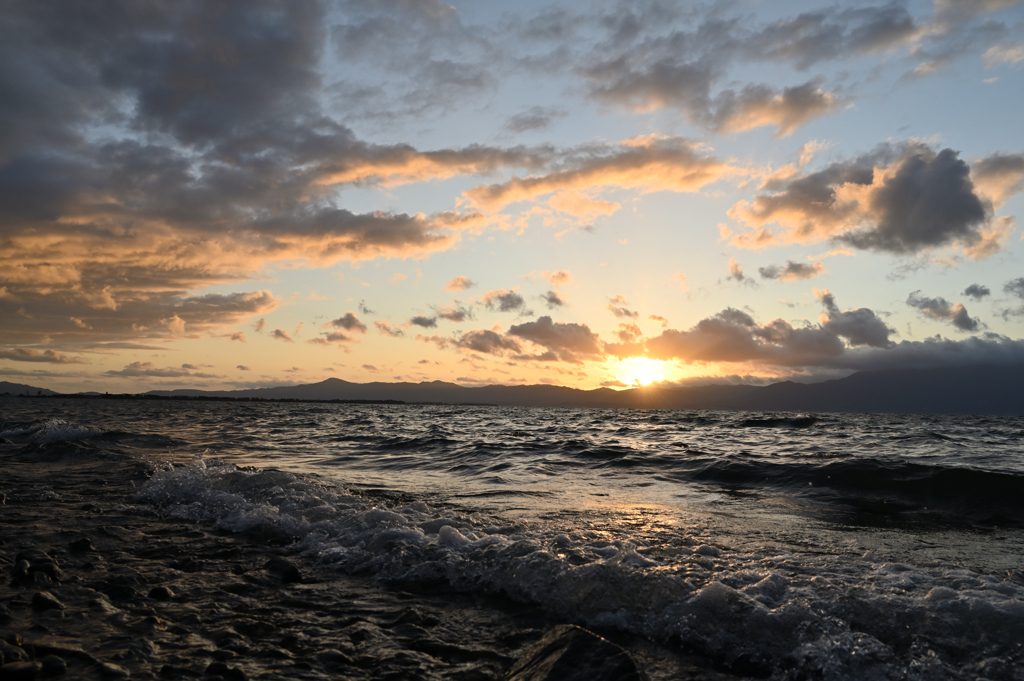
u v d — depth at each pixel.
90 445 15.10
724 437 23.33
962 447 18.33
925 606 3.72
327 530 6.07
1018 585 4.27
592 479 11.09
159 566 4.91
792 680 2.96
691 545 5.62
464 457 14.88
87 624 3.53
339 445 17.92
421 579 4.61
